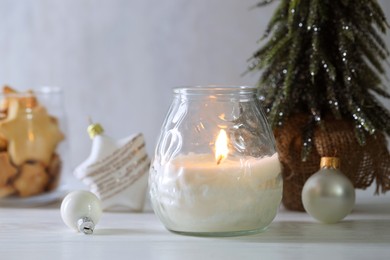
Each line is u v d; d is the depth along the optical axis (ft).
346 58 2.29
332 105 2.30
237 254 1.89
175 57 3.40
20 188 2.58
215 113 2.08
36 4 3.51
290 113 2.38
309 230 2.15
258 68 2.42
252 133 2.07
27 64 3.53
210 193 2.00
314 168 2.36
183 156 2.06
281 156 2.36
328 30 2.36
